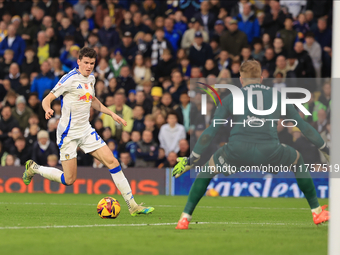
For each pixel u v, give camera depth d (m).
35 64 54.69
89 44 56.22
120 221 21.88
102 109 24.59
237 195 41.56
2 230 18.08
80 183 43.31
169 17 55.88
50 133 45.56
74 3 64.31
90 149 23.73
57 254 12.90
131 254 12.89
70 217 23.64
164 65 51.62
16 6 63.03
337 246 11.77
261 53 51.22
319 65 51.56
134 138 43.62
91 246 14.16
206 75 49.56
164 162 43.44
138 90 51.19
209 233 17.28
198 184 18.23
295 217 25.16
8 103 49.34
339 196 11.93
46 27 58.25
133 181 42.84
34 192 43.88
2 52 56.94
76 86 23.20
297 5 55.75
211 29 55.38
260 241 15.32
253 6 56.78
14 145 46.19
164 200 36.84
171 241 15.20
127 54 53.31
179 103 48.00
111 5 60.16
